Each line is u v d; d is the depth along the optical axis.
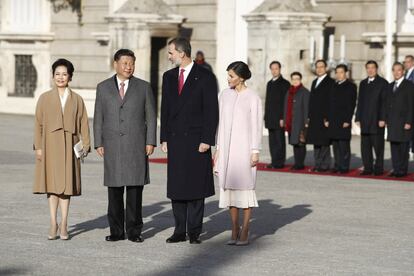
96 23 55.31
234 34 50.50
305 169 33.88
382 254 18.94
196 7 51.69
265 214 23.80
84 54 55.78
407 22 44.91
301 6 45.28
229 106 20.09
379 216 23.58
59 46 57.16
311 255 18.78
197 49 51.81
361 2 45.16
